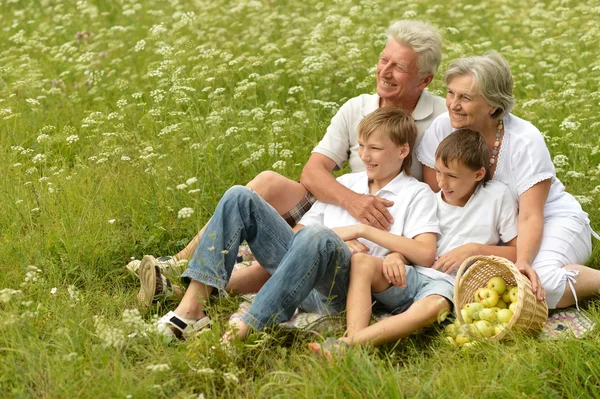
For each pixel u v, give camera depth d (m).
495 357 4.04
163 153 7.04
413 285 4.60
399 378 3.83
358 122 5.50
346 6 10.02
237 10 9.88
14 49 9.21
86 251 5.41
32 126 7.80
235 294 4.89
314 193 5.32
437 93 7.25
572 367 3.92
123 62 9.41
